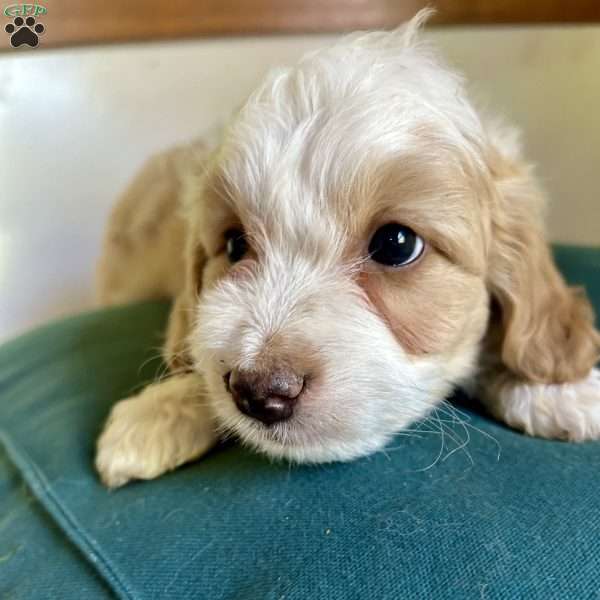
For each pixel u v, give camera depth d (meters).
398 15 0.32
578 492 0.12
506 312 0.17
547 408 0.16
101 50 0.36
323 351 0.13
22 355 0.23
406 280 0.15
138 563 0.12
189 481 0.15
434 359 0.15
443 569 0.11
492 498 0.12
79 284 0.38
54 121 0.37
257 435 0.14
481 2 0.31
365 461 0.14
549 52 0.31
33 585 0.13
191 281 0.19
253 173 0.15
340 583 0.11
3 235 0.37
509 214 0.17
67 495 0.16
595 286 0.23
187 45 0.35
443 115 0.16
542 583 0.10
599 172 0.30
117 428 0.17
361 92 0.15
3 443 0.18
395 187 0.14
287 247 0.15
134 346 0.23
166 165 0.30
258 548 0.12
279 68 0.17
